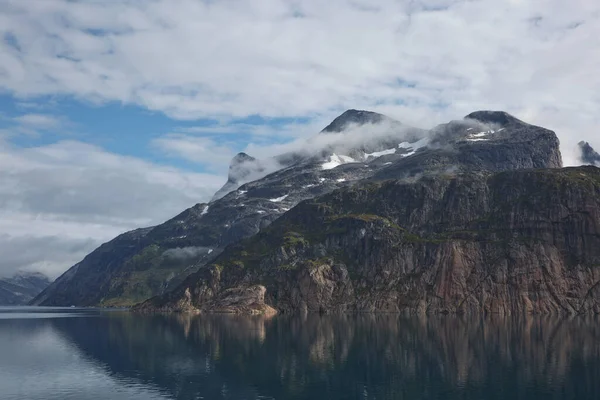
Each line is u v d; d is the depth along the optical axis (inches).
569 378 5007.4
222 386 5002.5
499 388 4670.3
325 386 4948.3
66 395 4699.8
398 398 4446.4
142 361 6402.6
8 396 4667.8
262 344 7795.3
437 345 7278.5
